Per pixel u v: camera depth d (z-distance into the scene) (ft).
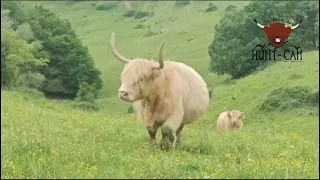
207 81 282.36
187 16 473.67
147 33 432.25
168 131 40.70
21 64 230.68
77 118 70.69
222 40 281.95
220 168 31.96
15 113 67.56
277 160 36.06
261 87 177.06
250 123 143.43
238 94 178.09
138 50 378.73
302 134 113.60
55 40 303.07
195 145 43.32
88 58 310.24
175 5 528.63
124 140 46.37
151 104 40.22
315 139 69.87
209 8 474.49
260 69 255.91
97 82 304.50
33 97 113.50
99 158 34.35
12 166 30.48
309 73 178.40
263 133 66.54
